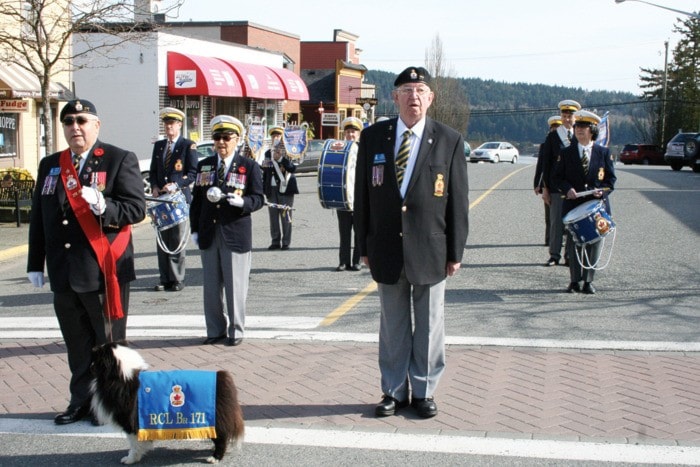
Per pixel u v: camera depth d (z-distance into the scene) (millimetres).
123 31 18297
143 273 11578
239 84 31156
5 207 16344
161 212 9977
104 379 4980
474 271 11352
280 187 13266
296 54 47781
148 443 5098
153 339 7895
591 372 6781
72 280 5602
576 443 5316
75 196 5613
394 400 5887
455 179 5758
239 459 5133
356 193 5957
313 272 11492
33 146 20203
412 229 5656
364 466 5008
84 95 27797
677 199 20469
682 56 72125
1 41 15430
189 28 41250
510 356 7242
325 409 5980
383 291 5840
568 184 9805
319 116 52875
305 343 7695
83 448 5359
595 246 9656
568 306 9156
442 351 5879
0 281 11211
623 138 149250
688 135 36938
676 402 6066
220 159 7633
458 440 5391
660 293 9789
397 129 5785
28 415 5941
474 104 184625
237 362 7113
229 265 7484
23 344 7789
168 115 10133
